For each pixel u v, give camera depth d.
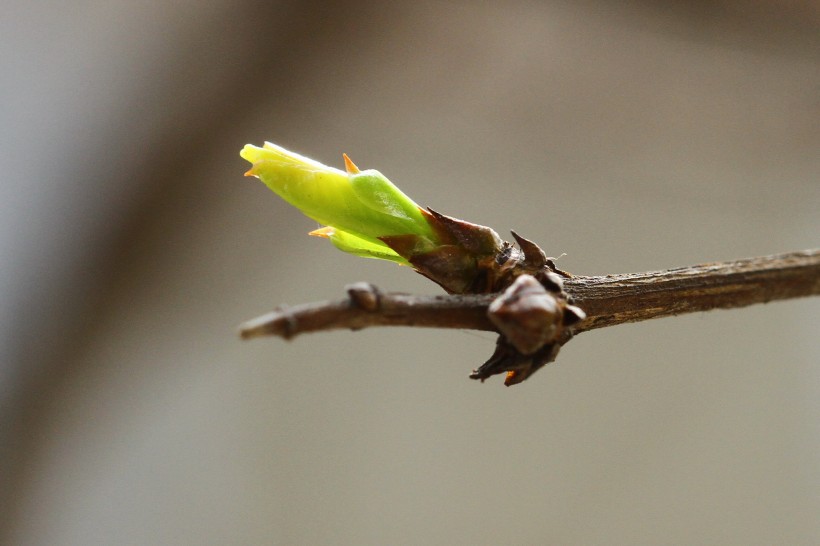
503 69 0.32
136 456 0.31
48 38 0.28
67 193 0.23
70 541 0.29
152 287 0.26
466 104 0.33
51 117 0.27
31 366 0.23
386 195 0.15
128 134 0.22
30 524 0.26
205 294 0.30
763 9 0.27
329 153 0.33
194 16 0.22
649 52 0.31
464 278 0.15
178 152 0.22
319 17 0.23
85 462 0.28
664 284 0.15
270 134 0.30
